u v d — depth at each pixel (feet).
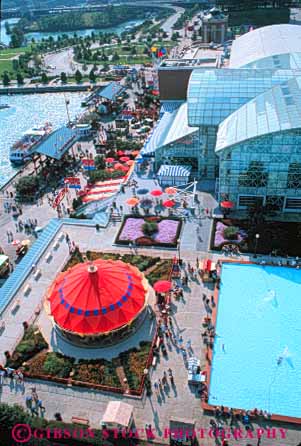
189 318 239.91
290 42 552.41
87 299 227.81
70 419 192.85
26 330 237.66
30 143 496.23
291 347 219.61
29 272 282.36
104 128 538.47
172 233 308.19
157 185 373.20
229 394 199.11
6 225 356.38
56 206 370.32
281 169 310.45
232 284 260.62
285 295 250.98
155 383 206.18
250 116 328.29
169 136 393.29
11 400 203.10
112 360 217.56
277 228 304.30
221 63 569.23
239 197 329.72
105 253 293.64
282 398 196.24
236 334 228.02
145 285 252.62
